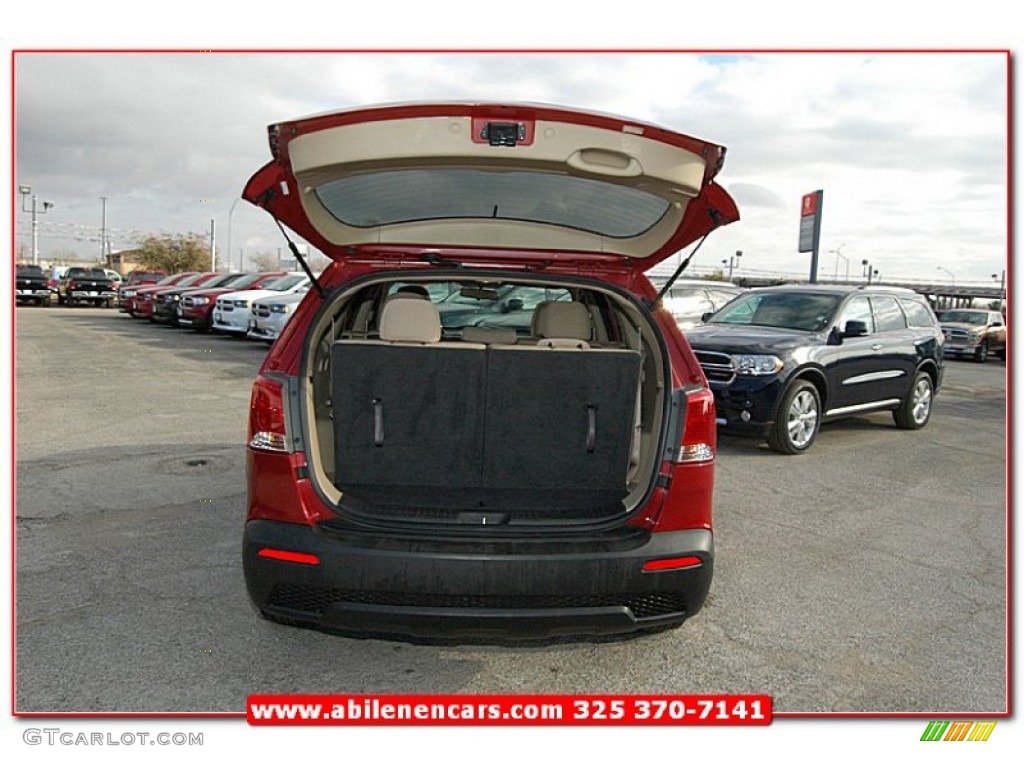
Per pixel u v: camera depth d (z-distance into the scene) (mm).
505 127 2543
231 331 17250
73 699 2877
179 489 5504
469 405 3172
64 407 8641
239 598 3736
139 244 76500
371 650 3305
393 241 3270
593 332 4453
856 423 9773
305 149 2617
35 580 3893
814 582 4176
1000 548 4812
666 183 2703
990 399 13289
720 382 7258
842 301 8203
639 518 2971
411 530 2838
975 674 3229
